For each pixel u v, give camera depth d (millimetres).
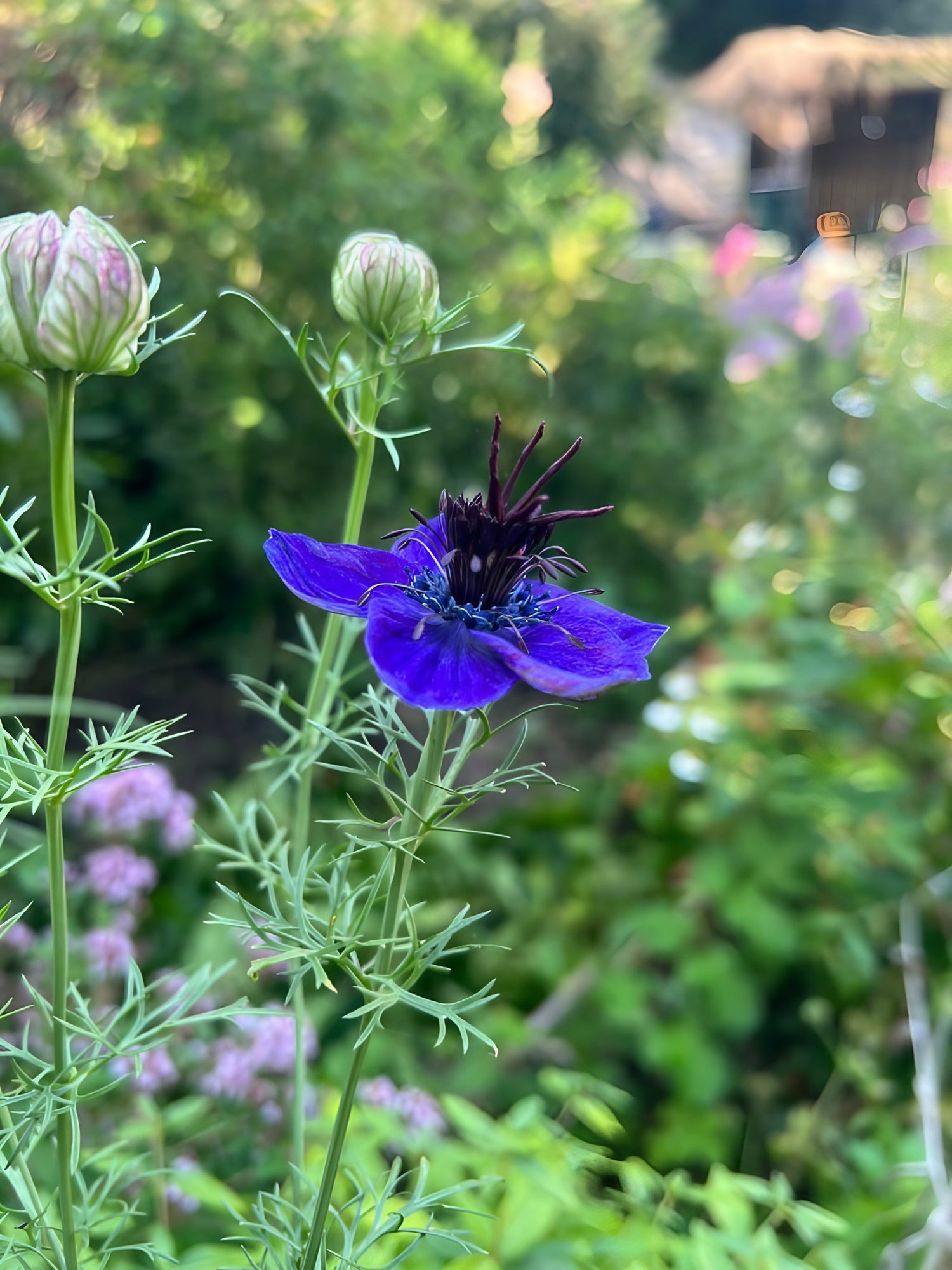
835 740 481
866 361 751
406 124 640
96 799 312
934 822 464
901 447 719
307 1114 279
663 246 1005
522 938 458
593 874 479
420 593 174
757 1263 232
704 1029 418
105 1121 276
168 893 364
